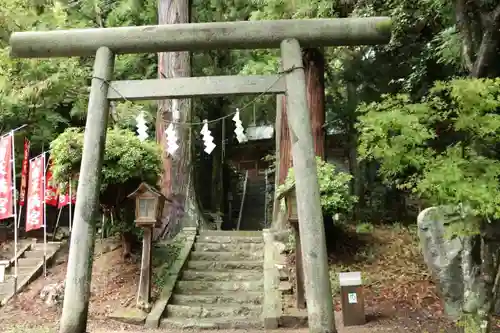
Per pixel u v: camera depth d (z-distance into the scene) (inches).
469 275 179.5
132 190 304.5
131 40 216.1
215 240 343.6
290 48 210.8
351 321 234.8
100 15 464.8
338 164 572.1
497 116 149.0
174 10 391.5
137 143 301.7
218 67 521.0
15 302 283.1
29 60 367.2
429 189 146.6
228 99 571.2
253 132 721.6
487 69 207.0
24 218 432.8
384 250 330.6
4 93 376.2
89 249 194.5
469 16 220.4
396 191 482.3
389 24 213.2
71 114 438.0
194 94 209.0
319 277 182.5
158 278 287.6
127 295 277.0
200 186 665.6
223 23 215.9
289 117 204.2
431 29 366.6
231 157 730.8
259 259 320.8
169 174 376.5
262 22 214.8
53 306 276.5
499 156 163.8
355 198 305.9
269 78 209.5
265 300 264.5
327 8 326.6
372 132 160.2
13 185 335.3
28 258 349.4
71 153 289.1
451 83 158.4
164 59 387.5
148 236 269.0
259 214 735.7
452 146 171.0
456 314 238.4
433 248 249.6
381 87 458.0
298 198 194.1
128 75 480.4
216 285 286.7
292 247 314.5
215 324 246.4
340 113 510.6
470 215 154.6
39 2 392.2
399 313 249.1
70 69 389.4
